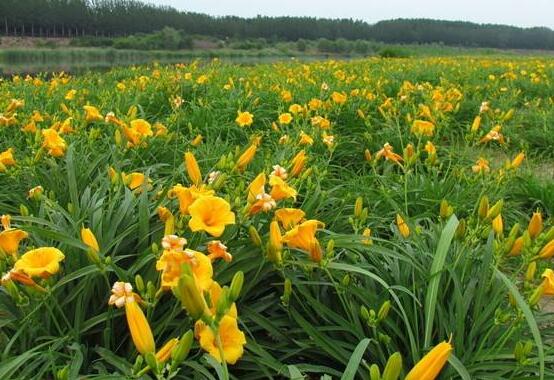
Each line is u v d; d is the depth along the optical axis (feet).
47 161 13.30
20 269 6.86
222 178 9.55
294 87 34.01
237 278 5.03
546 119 26.61
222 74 45.44
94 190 12.92
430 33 296.71
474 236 9.20
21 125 19.77
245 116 17.65
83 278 8.65
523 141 22.79
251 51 227.20
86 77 45.27
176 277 5.64
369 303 8.66
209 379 7.54
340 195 15.76
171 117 19.66
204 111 25.04
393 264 9.51
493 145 23.91
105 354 7.83
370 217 13.39
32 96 29.94
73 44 254.68
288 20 297.53
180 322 8.36
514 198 17.47
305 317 9.37
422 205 15.25
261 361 7.91
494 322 7.88
